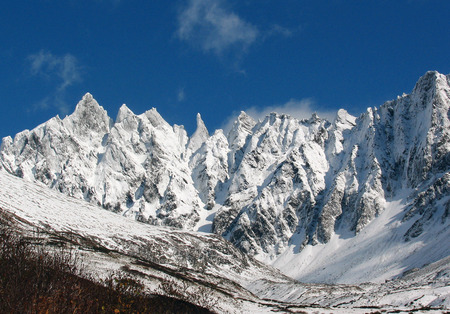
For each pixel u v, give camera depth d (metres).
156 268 108.81
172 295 79.19
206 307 79.81
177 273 116.31
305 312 96.50
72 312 39.94
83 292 44.38
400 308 101.31
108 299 45.50
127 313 44.28
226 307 91.12
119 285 47.88
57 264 47.94
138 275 87.31
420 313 87.44
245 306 99.75
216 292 106.50
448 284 120.06
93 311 42.56
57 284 43.22
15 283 40.28
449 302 96.62
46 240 91.69
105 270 82.00
